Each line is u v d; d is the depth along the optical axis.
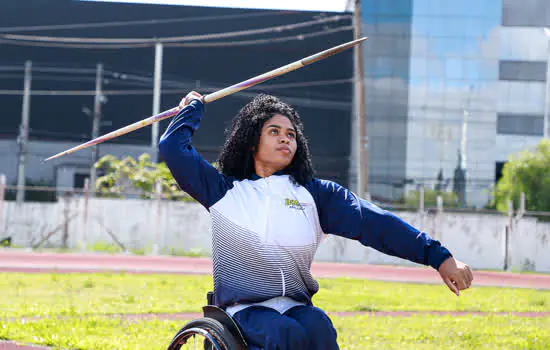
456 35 48.12
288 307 3.81
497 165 47.91
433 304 11.47
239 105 50.34
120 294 11.05
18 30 50.59
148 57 50.50
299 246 3.86
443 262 3.67
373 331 8.08
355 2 21.91
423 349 6.98
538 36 48.41
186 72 50.53
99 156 48.94
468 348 7.11
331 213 3.98
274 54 50.75
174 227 24.11
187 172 3.86
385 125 47.88
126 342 6.69
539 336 7.95
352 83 50.19
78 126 50.16
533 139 48.25
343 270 19.44
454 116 48.03
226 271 3.85
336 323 8.64
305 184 4.06
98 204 24.33
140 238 24.27
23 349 6.38
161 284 13.09
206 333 3.60
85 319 8.09
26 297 10.44
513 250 23.23
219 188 3.93
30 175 49.38
